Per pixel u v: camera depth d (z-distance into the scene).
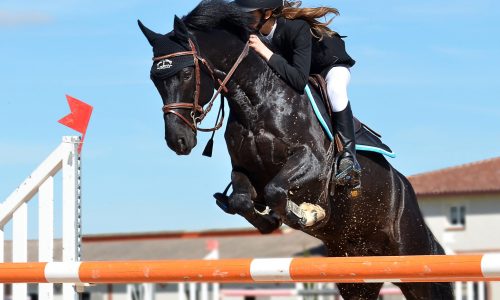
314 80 10.42
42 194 11.23
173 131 9.53
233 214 10.48
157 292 54.59
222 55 9.84
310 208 9.73
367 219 10.77
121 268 8.69
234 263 8.30
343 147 10.04
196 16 9.87
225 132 10.05
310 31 10.09
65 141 11.12
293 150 9.80
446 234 57.78
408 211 11.11
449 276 7.51
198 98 9.69
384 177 10.81
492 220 56.81
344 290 11.70
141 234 66.12
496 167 58.97
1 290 11.33
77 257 11.07
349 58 10.53
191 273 8.42
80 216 11.18
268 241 60.69
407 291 11.59
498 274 7.28
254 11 9.86
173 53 9.60
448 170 59.75
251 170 10.03
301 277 8.11
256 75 9.85
